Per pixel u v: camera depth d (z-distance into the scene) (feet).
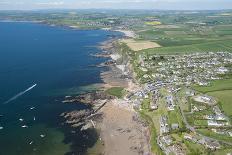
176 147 634.02
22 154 638.12
